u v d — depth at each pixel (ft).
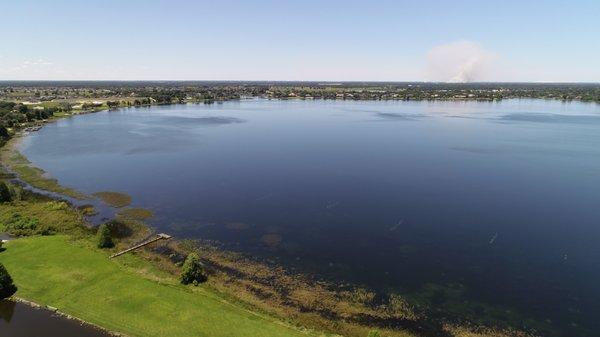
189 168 291.38
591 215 199.62
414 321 118.83
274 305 122.83
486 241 171.42
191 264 132.26
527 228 184.34
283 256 156.87
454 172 279.28
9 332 106.32
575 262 154.20
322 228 184.34
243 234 176.86
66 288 125.70
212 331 106.93
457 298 130.82
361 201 220.23
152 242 165.68
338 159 320.50
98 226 182.39
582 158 322.55
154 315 113.09
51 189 238.68
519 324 118.73
